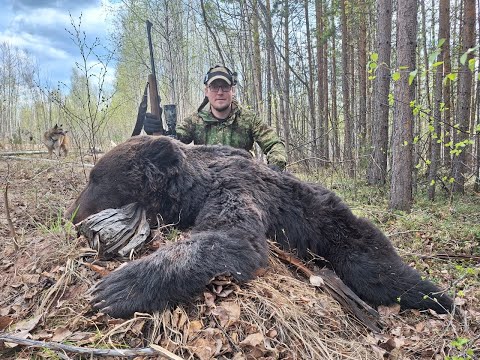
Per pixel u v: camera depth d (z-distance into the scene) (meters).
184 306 1.06
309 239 1.47
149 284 1.03
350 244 1.46
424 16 7.93
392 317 1.34
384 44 5.33
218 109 2.17
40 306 1.12
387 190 4.70
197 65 12.07
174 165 1.36
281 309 1.08
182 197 1.36
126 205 1.37
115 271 1.11
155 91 2.40
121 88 11.01
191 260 1.07
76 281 1.19
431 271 1.85
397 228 2.80
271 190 1.46
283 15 7.27
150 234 1.33
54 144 5.16
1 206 2.29
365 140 6.18
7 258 1.42
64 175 3.38
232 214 1.25
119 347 0.96
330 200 1.54
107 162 1.40
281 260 1.40
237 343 0.98
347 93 7.35
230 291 1.10
